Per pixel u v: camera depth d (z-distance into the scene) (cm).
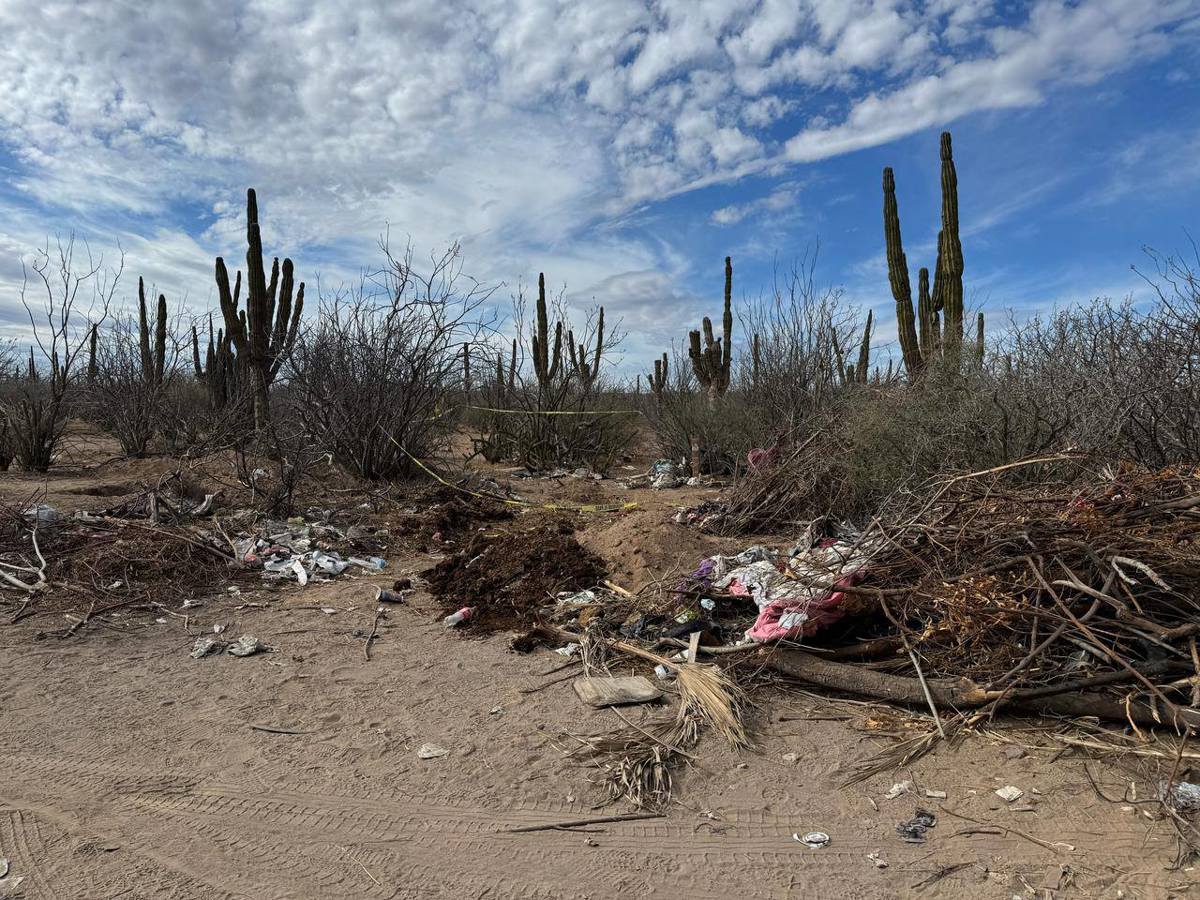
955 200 1096
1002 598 390
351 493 988
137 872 269
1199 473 466
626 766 339
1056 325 862
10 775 333
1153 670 356
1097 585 398
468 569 660
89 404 1400
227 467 1067
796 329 1211
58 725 381
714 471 1343
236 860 278
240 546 702
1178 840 280
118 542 646
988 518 441
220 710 403
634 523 683
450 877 271
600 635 497
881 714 388
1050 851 279
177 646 498
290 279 1441
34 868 270
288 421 1088
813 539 713
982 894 259
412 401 1091
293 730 381
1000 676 377
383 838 293
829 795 323
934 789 324
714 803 319
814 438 919
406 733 379
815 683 421
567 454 1431
